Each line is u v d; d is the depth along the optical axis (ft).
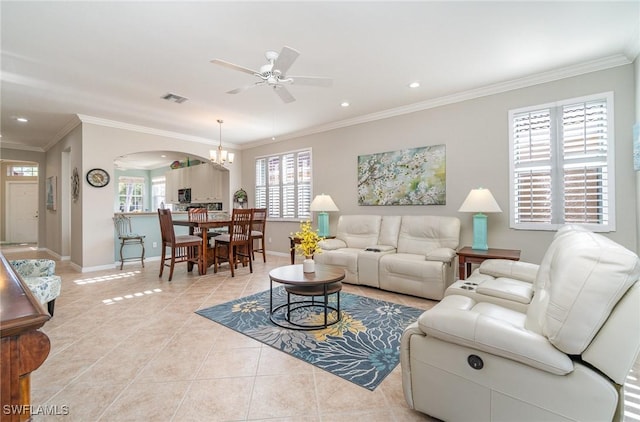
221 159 17.69
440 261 11.30
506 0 7.11
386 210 15.70
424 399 5.00
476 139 12.85
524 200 11.75
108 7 7.25
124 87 12.10
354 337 8.29
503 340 4.17
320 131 18.48
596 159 10.39
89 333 8.50
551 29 8.31
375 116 15.80
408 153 14.74
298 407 5.46
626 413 5.19
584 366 3.84
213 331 8.67
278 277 9.14
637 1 7.12
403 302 11.23
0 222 28.71
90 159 16.19
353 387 6.05
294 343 7.93
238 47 9.17
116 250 17.63
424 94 13.15
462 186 13.24
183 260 15.42
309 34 8.50
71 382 6.19
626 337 3.54
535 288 6.27
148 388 6.00
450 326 4.58
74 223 17.29
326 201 16.58
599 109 10.31
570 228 6.92
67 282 13.92
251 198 23.16
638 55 9.21
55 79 11.33
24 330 2.31
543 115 11.35
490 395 4.36
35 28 8.09
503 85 11.98
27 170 29.68
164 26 8.05
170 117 16.21
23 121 16.61
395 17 7.75
